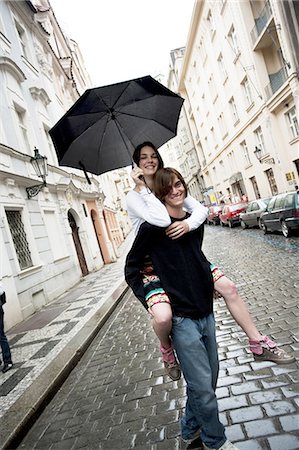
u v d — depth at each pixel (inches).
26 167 463.8
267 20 711.1
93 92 111.7
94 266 736.3
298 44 626.2
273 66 787.4
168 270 86.3
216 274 93.9
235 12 824.9
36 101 576.1
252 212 695.1
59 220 570.9
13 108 467.8
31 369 201.9
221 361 155.9
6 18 521.7
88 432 127.5
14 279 366.9
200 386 85.8
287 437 96.7
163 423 119.7
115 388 158.9
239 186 1197.1
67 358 204.4
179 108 122.0
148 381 157.1
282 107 741.9
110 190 1535.4
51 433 134.5
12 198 409.1
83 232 715.4
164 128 126.9
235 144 1101.7
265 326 184.4
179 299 85.6
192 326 86.9
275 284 263.1
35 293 412.2
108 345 229.1
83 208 764.0
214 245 614.9
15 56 522.9
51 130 110.0
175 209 90.4
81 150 120.0
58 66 802.2
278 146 779.4
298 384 121.5
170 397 137.3
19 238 417.4
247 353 157.4
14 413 148.1
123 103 118.2
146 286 89.1
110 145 124.7
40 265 440.5
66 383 181.5
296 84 636.7
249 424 106.6
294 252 365.4
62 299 451.8
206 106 1387.8
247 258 405.4
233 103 1061.8
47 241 492.4
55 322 318.0
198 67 1373.0
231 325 200.1
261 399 118.0
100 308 332.5
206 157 1609.3
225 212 926.4
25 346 257.9
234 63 930.1
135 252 87.6
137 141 125.3
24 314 369.1
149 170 95.4
